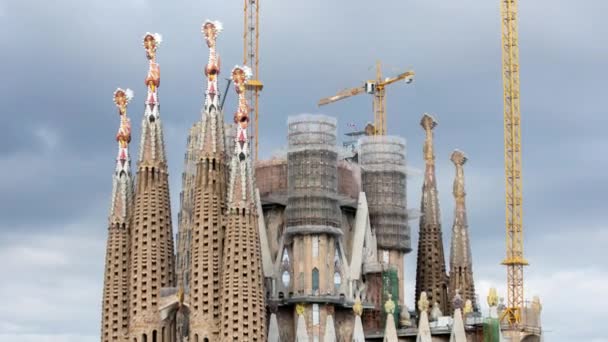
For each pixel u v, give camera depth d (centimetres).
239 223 19538
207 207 19975
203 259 19762
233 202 19650
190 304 19700
